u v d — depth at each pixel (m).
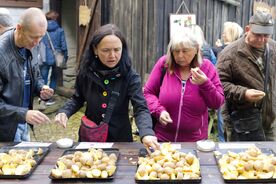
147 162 1.92
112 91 2.35
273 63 2.89
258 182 1.76
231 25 4.63
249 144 2.29
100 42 2.19
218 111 4.46
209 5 5.39
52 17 6.94
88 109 2.44
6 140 2.37
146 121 2.22
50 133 5.47
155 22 5.20
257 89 2.86
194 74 2.39
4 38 2.44
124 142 2.36
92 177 1.81
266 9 5.82
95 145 2.28
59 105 6.86
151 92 2.65
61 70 7.75
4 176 1.84
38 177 1.87
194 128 2.56
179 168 1.83
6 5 7.23
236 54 2.88
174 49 2.47
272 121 3.00
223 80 2.90
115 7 5.79
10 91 2.42
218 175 1.86
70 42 8.39
